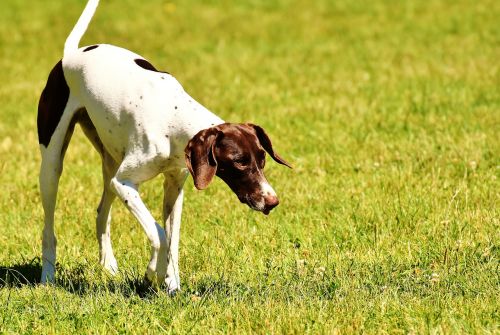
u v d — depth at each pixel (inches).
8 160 633.0
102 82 369.4
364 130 663.8
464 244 412.8
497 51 981.2
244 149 328.8
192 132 347.3
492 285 358.6
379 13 1286.9
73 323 333.7
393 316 328.5
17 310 351.9
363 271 385.7
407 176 537.0
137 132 354.3
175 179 372.5
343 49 1058.7
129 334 323.9
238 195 336.5
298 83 869.8
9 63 1034.7
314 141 642.8
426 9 1291.8
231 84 872.3
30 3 1352.1
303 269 387.2
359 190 518.3
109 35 1177.4
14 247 450.0
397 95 783.7
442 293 350.6
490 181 519.2
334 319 326.0
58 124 392.2
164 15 1305.4
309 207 494.9
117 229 468.8
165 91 354.9
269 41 1133.1
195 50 1080.8
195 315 335.3
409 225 456.1
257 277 379.6
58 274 407.2
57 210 507.5
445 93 777.6
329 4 1359.5
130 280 379.6
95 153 648.4
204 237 448.5
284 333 317.4
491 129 642.8
